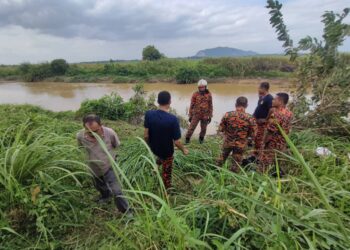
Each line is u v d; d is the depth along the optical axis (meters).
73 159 4.36
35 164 3.71
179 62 36.50
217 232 2.71
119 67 36.44
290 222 2.54
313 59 6.59
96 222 3.71
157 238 2.56
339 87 6.17
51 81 36.38
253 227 2.49
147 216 2.53
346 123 6.05
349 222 2.56
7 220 3.32
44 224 3.42
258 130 6.01
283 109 4.66
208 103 6.86
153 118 4.17
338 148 5.06
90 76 36.16
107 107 10.50
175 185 4.80
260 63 29.84
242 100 4.86
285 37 6.60
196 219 2.83
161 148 4.28
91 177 4.23
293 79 7.12
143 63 36.94
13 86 30.98
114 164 2.48
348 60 6.34
